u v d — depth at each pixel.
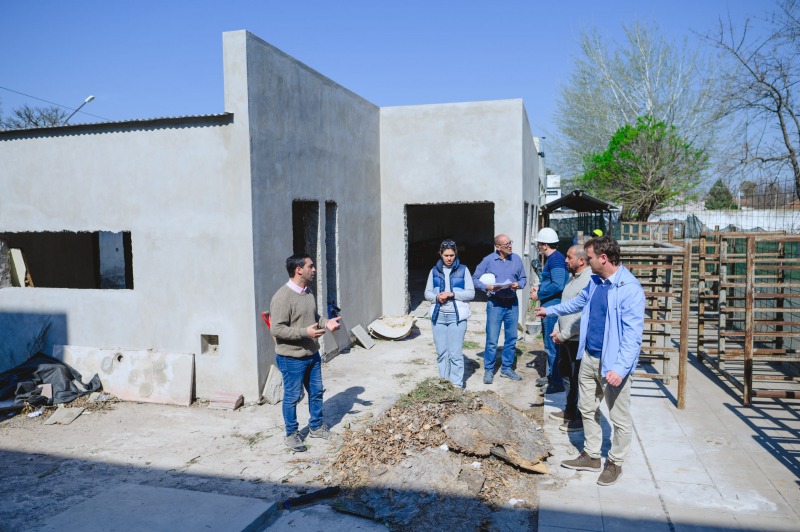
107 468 4.95
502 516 4.07
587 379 4.65
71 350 7.08
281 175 7.08
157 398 6.66
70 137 6.94
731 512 4.06
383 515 4.01
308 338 5.16
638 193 23.95
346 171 9.46
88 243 10.73
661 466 4.84
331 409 6.39
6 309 7.45
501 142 10.80
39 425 6.01
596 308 4.54
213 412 6.34
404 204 11.32
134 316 6.91
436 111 11.05
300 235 9.09
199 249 6.57
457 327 6.54
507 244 7.29
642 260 7.66
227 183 6.39
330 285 9.10
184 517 3.96
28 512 4.15
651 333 7.15
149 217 6.73
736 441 5.36
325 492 4.34
